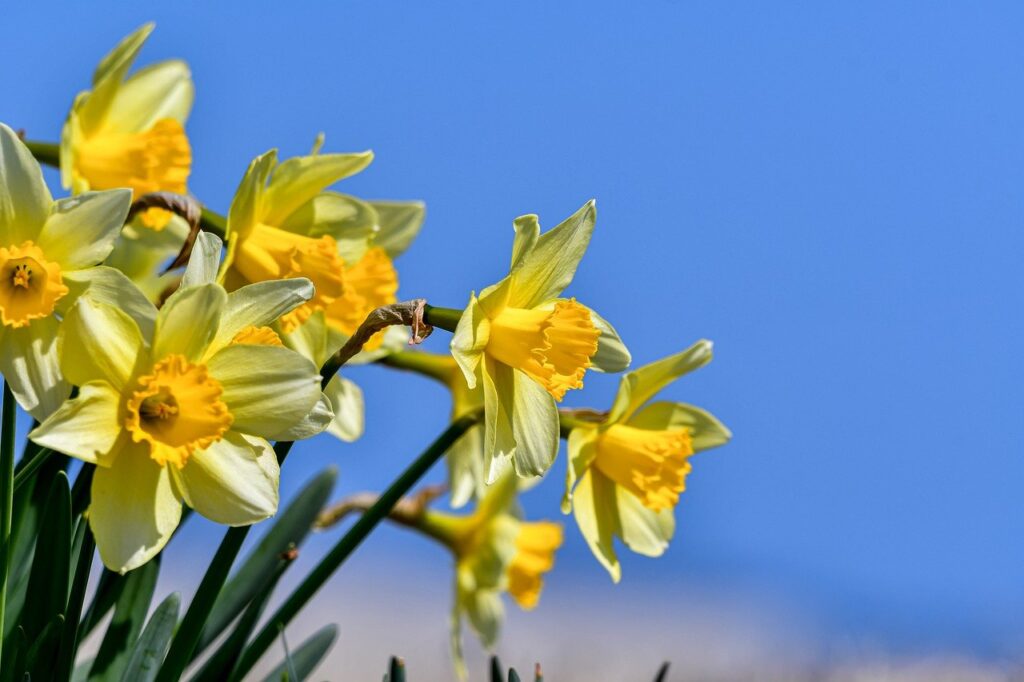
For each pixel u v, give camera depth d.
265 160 1.44
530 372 1.41
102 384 1.37
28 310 1.37
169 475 1.38
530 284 1.42
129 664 1.41
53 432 1.36
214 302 1.38
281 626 1.42
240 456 1.38
